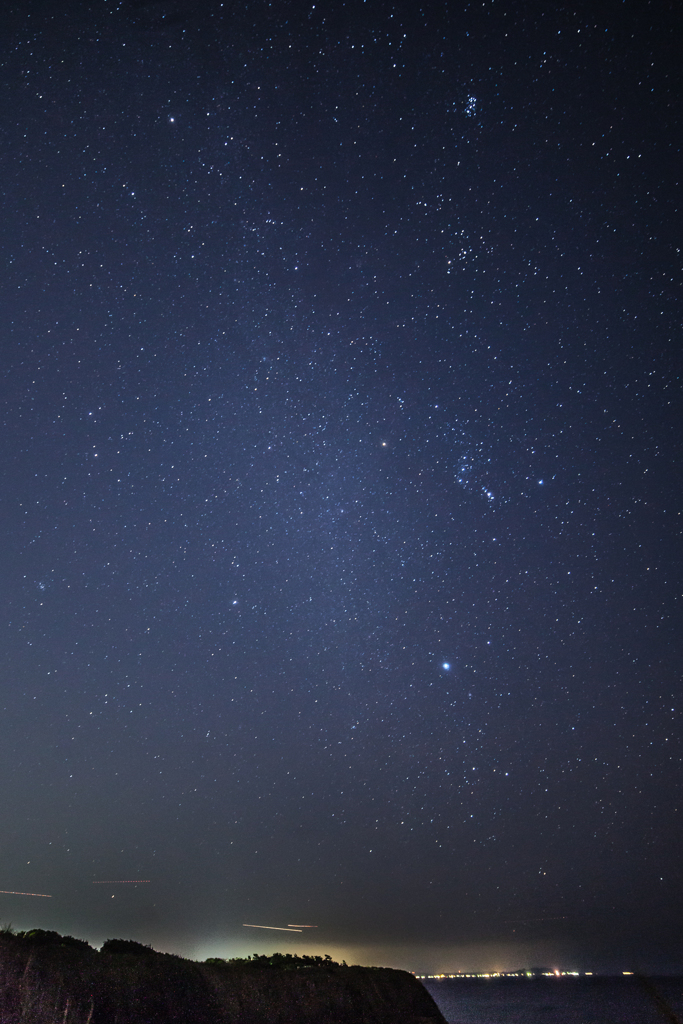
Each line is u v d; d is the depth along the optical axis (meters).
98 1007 4.16
